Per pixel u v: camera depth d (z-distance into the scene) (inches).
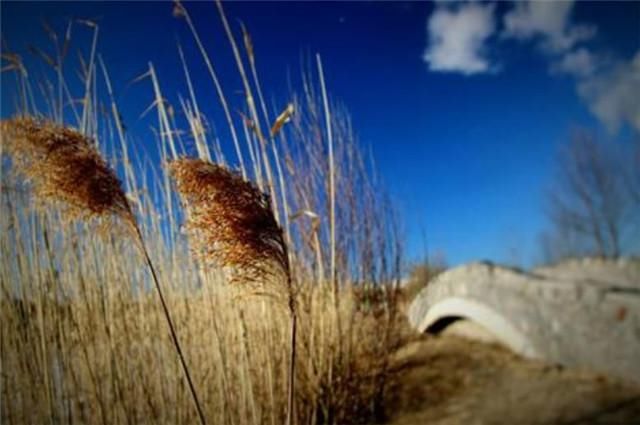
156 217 118.0
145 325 114.7
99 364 112.0
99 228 95.5
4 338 115.8
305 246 131.2
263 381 115.3
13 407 113.6
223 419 107.3
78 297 114.9
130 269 116.7
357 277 146.2
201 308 114.7
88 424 109.1
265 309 115.5
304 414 120.2
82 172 86.7
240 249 85.0
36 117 92.3
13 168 114.8
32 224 115.8
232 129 109.2
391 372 132.5
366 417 120.3
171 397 110.1
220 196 83.7
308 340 125.0
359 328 141.9
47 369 110.8
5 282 116.0
